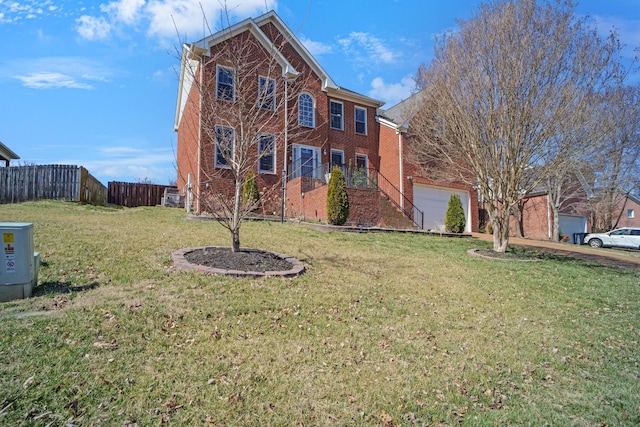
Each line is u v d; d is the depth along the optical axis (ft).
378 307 17.87
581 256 44.32
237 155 23.17
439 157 47.47
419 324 16.38
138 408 8.73
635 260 46.47
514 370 13.07
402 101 67.10
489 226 68.49
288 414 9.25
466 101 35.73
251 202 27.81
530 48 33.17
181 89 62.18
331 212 42.83
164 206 59.47
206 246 24.43
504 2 34.17
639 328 18.89
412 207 62.49
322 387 10.59
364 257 28.58
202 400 9.36
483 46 34.73
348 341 13.82
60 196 49.75
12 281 13.93
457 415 10.10
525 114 33.65
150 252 21.88
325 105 61.46
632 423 10.44
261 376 10.73
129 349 11.13
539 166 36.14
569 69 33.09
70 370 9.72
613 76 33.53
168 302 14.82
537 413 10.55
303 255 26.61
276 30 55.93
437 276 25.25
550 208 83.51
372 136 67.72
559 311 20.67
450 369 12.59
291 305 16.38
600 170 62.85
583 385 12.51
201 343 12.16
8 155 62.80
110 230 27.76
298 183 50.57
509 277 27.25
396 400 10.43
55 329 11.62
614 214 90.02
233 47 31.04
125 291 15.60
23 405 8.30
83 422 8.08
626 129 63.05
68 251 20.42
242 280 18.53
